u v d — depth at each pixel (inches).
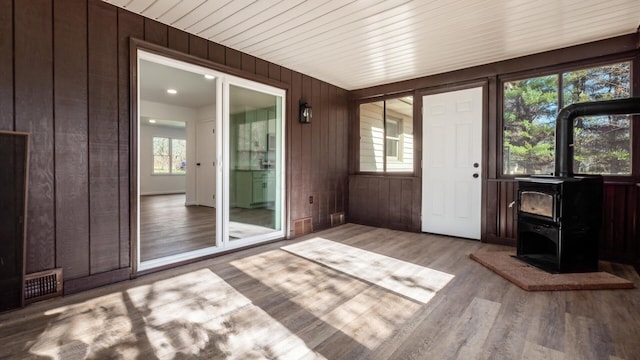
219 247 135.2
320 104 186.5
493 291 96.0
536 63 140.8
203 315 80.4
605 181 126.6
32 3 86.2
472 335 71.1
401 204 187.8
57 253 91.1
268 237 156.4
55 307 84.2
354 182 209.2
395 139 194.5
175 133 432.1
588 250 107.9
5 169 80.5
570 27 115.3
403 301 89.0
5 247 80.8
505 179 150.9
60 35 91.0
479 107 158.9
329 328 74.2
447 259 129.2
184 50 119.9
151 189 406.0
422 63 155.6
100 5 98.5
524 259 120.0
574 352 64.4
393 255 134.9
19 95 84.6
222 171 136.3
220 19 110.7
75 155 94.3
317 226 185.8
